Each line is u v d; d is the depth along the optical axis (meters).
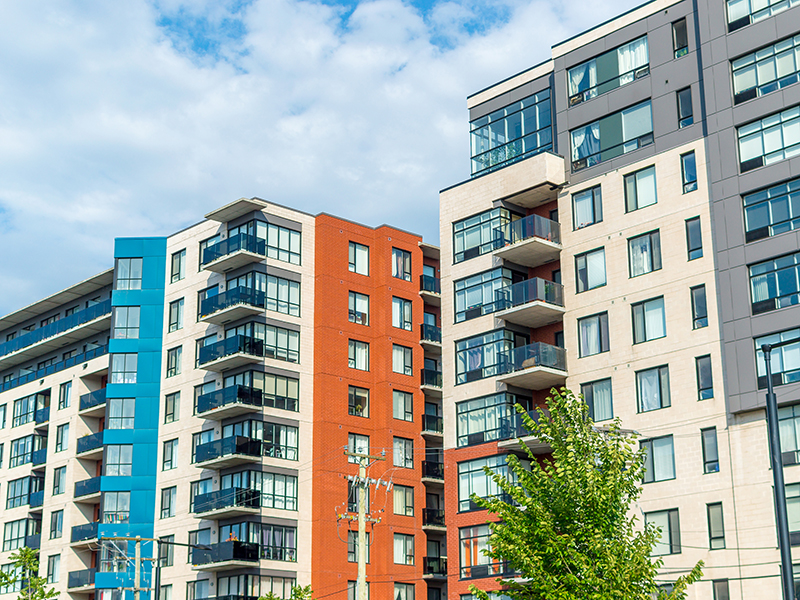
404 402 72.44
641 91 52.62
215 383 69.94
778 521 27.69
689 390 47.62
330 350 70.31
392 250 75.00
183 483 70.19
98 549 74.62
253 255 68.56
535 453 54.00
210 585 66.12
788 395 44.12
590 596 32.25
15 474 85.81
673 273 49.47
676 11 52.03
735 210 47.53
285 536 65.94
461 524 54.97
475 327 56.78
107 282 83.00
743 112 48.12
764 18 48.22
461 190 59.47
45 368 86.94
